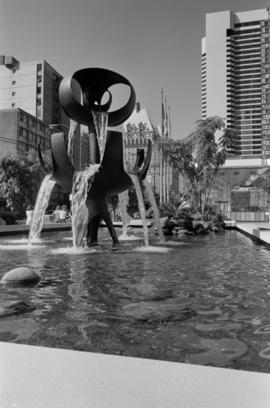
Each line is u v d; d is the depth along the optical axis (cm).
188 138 3284
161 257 1165
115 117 1549
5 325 473
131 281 767
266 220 4238
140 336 432
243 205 4684
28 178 3722
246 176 4744
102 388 272
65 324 477
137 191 1535
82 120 1498
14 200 3588
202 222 2630
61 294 643
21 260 1088
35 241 1720
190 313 528
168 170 4919
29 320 493
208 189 3250
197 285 726
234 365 353
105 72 1498
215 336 432
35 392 268
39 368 304
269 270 917
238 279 793
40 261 1067
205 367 307
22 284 719
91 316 512
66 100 1470
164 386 274
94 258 1134
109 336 432
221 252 1317
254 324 478
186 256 1188
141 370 301
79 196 1438
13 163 3656
